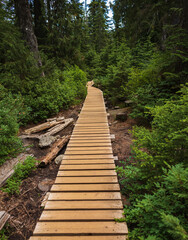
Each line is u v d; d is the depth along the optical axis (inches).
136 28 434.6
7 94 219.3
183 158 90.7
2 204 106.9
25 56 300.7
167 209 65.5
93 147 159.2
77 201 90.3
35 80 313.3
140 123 232.1
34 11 536.7
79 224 75.7
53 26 530.6
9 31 287.4
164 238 60.9
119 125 246.5
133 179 109.5
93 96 452.1
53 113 301.9
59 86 339.6
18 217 98.1
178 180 64.1
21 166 140.7
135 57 502.3
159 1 337.1
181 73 210.2
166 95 214.4
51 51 551.8
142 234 68.1
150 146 104.8
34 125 264.5
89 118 259.1
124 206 93.2
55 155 170.4
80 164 128.6
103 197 92.6
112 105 386.6
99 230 72.0
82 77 559.2
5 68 267.6
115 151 170.1
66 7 532.4
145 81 252.2
